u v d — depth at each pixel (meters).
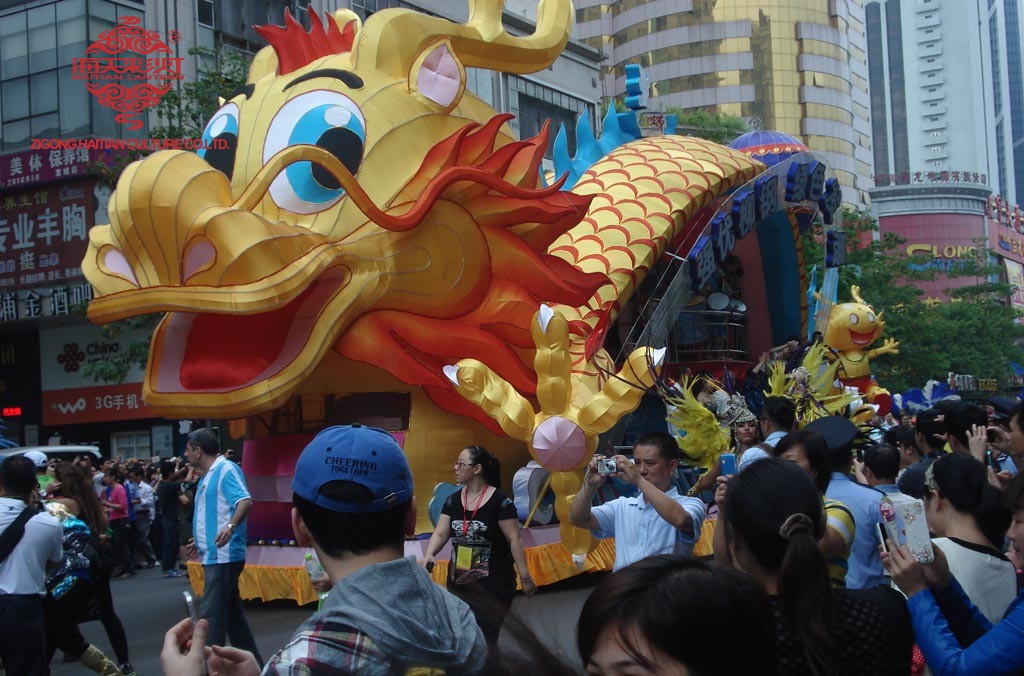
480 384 12.11
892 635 3.40
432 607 2.99
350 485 3.10
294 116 12.63
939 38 152.12
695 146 19.34
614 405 12.30
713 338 22.17
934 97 152.50
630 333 17.69
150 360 12.61
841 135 77.62
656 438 6.16
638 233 16.52
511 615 2.13
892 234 45.03
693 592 2.30
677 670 2.28
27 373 29.45
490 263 13.27
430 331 12.64
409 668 2.67
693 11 77.25
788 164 21.45
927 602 3.64
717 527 3.81
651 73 78.06
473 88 31.77
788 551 3.30
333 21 13.84
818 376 15.47
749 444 9.30
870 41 159.88
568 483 12.43
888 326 41.84
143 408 27.91
